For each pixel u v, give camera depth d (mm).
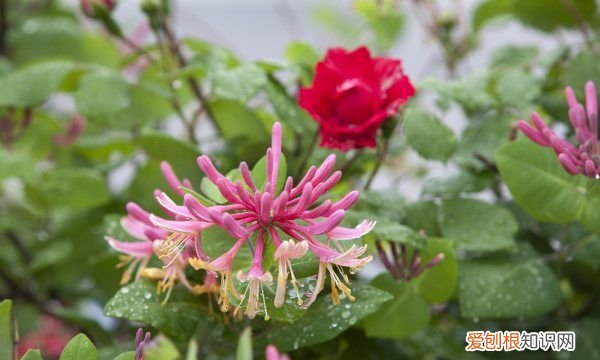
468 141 708
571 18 813
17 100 742
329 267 528
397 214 650
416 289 616
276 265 547
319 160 667
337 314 567
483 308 629
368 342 650
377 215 639
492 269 646
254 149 676
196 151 679
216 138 750
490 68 757
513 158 612
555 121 770
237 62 736
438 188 685
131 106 775
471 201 667
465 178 687
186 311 587
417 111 657
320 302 574
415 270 612
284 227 526
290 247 510
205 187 558
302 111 687
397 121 634
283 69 702
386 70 628
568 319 725
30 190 787
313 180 531
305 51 738
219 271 528
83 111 728
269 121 741
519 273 642
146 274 586
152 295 587
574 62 718
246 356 469
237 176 555
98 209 807
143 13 736
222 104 706
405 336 625
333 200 624
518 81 712
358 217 609
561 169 610
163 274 586
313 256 541
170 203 531
